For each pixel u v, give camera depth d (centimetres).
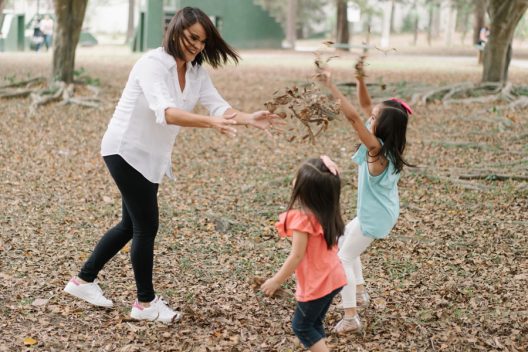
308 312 411
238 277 584
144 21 3397
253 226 732
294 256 403
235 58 489
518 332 479
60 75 1662
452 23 4641
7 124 1291
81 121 1352
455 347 458
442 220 752
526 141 1184
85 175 952
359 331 476
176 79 473
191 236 697
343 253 487
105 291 547
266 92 1861
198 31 461
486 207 800
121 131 471
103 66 2503
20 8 5162
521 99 1520
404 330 485
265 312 512
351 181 911
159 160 479
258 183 916
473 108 1533
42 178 929
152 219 482
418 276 589
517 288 563
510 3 1666
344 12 3834
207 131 1275
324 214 405
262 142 1192
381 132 472
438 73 2480
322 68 460
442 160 1052
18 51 3438
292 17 3997
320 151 1130
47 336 467
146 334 473
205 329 483
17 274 579
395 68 2716
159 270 598
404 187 886
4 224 718
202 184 913
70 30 1658
